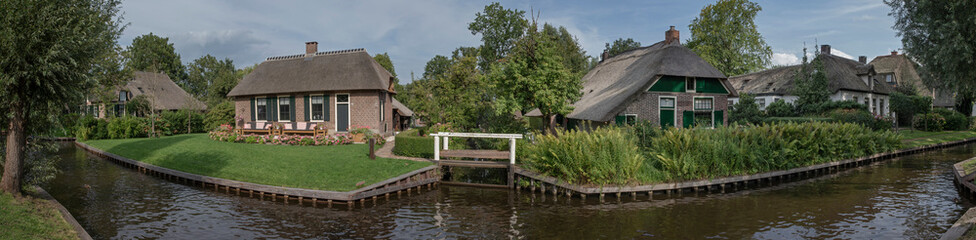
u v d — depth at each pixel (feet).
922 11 54.85
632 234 31.30
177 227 32.22
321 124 80.43
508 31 125.18
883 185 48.39
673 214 36.58
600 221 34.60
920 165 62.64
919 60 58.29
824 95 103.96
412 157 55.67
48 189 44.78
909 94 130.21
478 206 39.52
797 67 124.88
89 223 33.04
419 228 32.76
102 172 55.11
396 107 108.37
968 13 50.42
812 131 58.49
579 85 60.80
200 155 58.49
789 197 42.78
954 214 35.91
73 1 30.35
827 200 41.45
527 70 57.47
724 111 81.05
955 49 51.49
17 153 31.17
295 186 41.50
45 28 28.37
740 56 137.90
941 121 104.27
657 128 55.16
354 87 78.89
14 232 23.47
